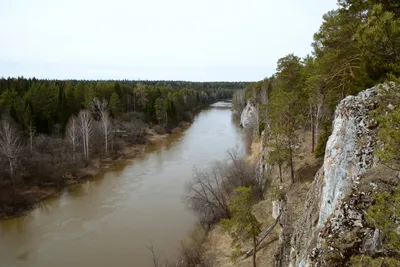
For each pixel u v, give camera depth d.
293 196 24.47
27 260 26.05
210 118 111.12
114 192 40.81
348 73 22.02
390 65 13.48
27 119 52.94
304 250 14.95
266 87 67.75
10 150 38.56
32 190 39.44
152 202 37.12
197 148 62.97
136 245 27.89
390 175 11.49
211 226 30.75
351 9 18.08
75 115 63.56
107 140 59.22
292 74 35.66
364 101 15.21
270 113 30.75
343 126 15.80
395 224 8.91
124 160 56.16
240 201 21.38
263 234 25.53
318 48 27.09
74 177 45.22
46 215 34.59
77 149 52.59
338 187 14.65
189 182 39.69
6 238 29.72
